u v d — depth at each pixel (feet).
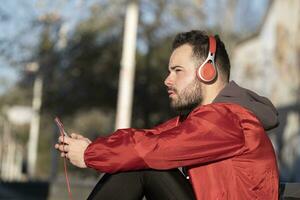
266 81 100.94
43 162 181.16
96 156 9.80
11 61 78.33
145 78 79.82
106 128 104.42
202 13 80.02
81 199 52.24
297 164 91.56
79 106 80.79
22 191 70.23
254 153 9.84
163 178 9.82
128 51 49.08
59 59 79.10
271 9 104.32
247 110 10.07
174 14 79.56
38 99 84.94
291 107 93.35
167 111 80.12
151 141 9.71
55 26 78.02
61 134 10.17
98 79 79.56
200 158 9.73
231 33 81.10
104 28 79.25
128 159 9.71
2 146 212.43
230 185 9.71
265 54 102.17
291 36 98.84
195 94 10.55
